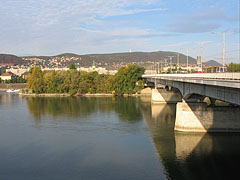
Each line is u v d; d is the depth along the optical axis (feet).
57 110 331.77
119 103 401.08
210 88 162.61
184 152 167.32
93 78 566.77
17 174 140.15
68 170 144.15
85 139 198.59
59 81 561.84
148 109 339.36
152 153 167.02
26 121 263.49
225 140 187.52
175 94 406.82
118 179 132.57
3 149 178.09
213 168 144.05
